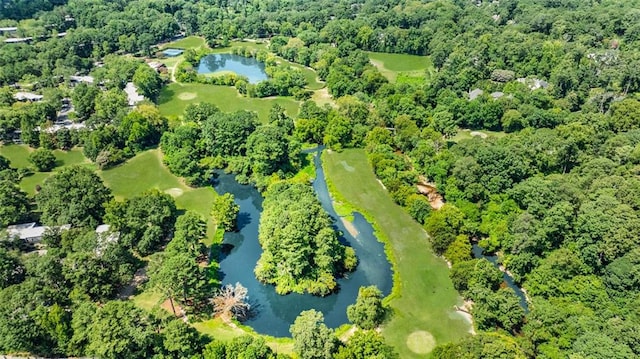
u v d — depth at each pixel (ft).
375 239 469.98
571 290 368.48
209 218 500.33
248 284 416.05
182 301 382.63
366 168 588.50
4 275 365.61
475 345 303.89
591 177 468.75
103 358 296.71
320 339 316.19
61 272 362.74
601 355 291.17
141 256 438.40
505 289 360.07
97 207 458.50
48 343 328.90
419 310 381.60
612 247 381.19
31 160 574.56
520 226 417.08
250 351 304.50
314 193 493.77
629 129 567.59
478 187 477.36
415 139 585.63
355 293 406.00
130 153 617.21
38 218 479.00
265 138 561.43
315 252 413.80
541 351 318.04
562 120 615.98
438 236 439.22
